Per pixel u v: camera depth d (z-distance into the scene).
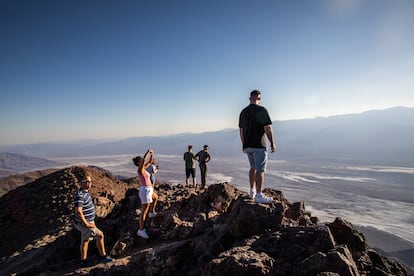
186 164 16.50
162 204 9.55
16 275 7.98
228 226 6.97
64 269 7.50
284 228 6.05
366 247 6.13
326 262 4.48
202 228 8.04
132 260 6.63
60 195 20.12
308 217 8.05
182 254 6.57
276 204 6.69
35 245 13.04
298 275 4.54
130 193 11.13
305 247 5.29
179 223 8.16
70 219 16.70
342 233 6.21
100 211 10.13
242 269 4.59
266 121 6.61
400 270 5.82
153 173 9.11
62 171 24.19
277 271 4.71
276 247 5.41
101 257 7.36
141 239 7.96
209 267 4.91
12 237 16.16
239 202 7.11
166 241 7.73
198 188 14.02
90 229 7.19
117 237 8.66
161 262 6.36
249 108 6.90
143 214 7.85
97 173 25.39
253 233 6.27
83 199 7.12
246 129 6.90
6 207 20.12
